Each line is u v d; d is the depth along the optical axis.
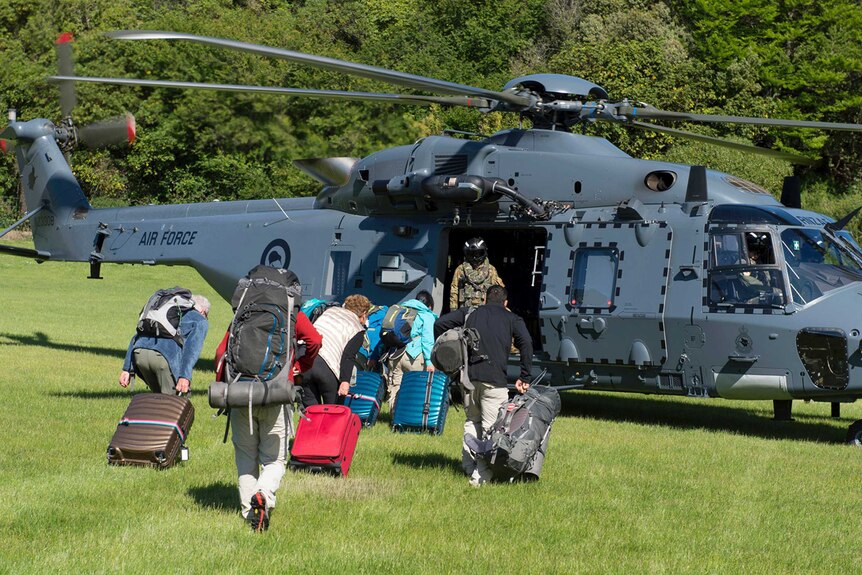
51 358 27.84
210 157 80.94
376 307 20.70
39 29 80.94
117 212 30.00
